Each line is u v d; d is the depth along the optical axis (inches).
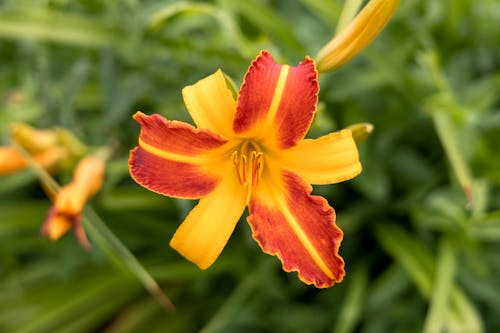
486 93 28.0
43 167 24.5
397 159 27.7
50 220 22.2
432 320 24.4
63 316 28.7
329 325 27.9
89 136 27.1
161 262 28.4
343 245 28.6
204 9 24.6
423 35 28.0
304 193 17.8
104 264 28.4
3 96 28.3
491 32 29.9
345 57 19.2
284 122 17.6
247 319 27.7
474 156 26.9
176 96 27.1
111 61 26.2
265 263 27.3
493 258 27.3
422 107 26.9
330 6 25.9
